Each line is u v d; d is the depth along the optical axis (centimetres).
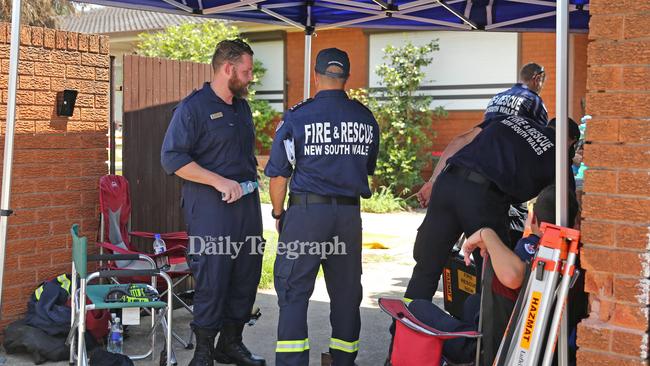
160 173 631
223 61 459
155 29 1811
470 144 423
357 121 419
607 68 281
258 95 1684
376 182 1426
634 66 275
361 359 497
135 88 605
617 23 278
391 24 652
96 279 554
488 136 416
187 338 542
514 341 301
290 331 415
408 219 1238
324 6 625
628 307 281
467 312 384
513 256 317
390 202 1348
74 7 1817
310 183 414
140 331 556
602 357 286
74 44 539
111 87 595
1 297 464
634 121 276
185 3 586
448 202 424
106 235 545
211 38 1575
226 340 488
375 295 683
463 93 1428
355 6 603
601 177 285
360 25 650
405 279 757
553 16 612
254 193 482
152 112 621
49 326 481
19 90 508
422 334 329
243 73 461
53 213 533
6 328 491
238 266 478
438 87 1451
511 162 405
